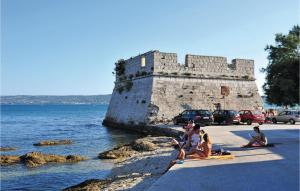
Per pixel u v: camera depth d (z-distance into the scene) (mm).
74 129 66125
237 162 18594
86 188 18984
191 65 54438
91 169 26547
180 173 15906
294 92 34844
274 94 36719
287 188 13312
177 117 46844
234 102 56438
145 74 54625
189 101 53250
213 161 18891
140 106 54125
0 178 24297
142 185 17297
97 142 43531
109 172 25125
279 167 17203
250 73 58562
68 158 30172
